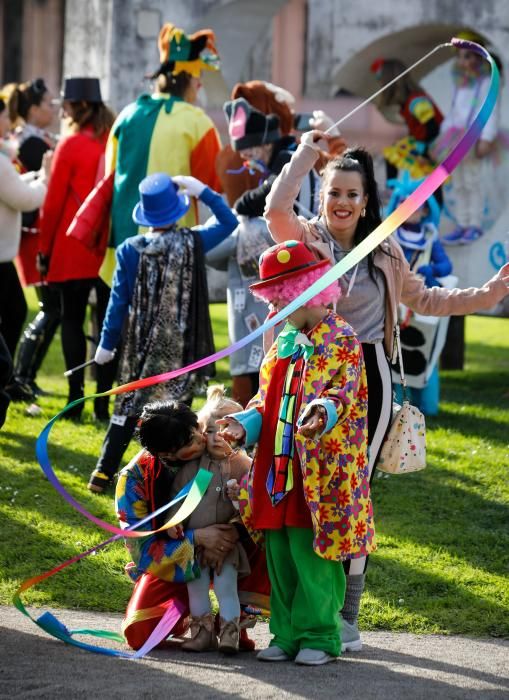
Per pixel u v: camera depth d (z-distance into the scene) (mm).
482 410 12555
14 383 11938
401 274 6277
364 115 18172
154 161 10414
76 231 10461
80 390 11242
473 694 5242
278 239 6258
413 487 9672
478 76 16203
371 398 6145
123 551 7945
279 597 5836
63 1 36094
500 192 15750
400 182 13578
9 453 10031
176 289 8812
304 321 5836
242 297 9781
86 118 11359
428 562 7973
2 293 11492
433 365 11922
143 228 10375
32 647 5867
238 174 10500
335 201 6125
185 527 6137
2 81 37344
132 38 14438
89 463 9844
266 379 5945
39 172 11820
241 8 15875
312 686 5215
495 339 19078
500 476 9953
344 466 5723
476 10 15242
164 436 5977
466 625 6910
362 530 5785
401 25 15578
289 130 10719
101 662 5613
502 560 8086
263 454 5828
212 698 4969
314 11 16016
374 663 5824
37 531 8242
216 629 6148
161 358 8820
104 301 11203
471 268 15703
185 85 10742
